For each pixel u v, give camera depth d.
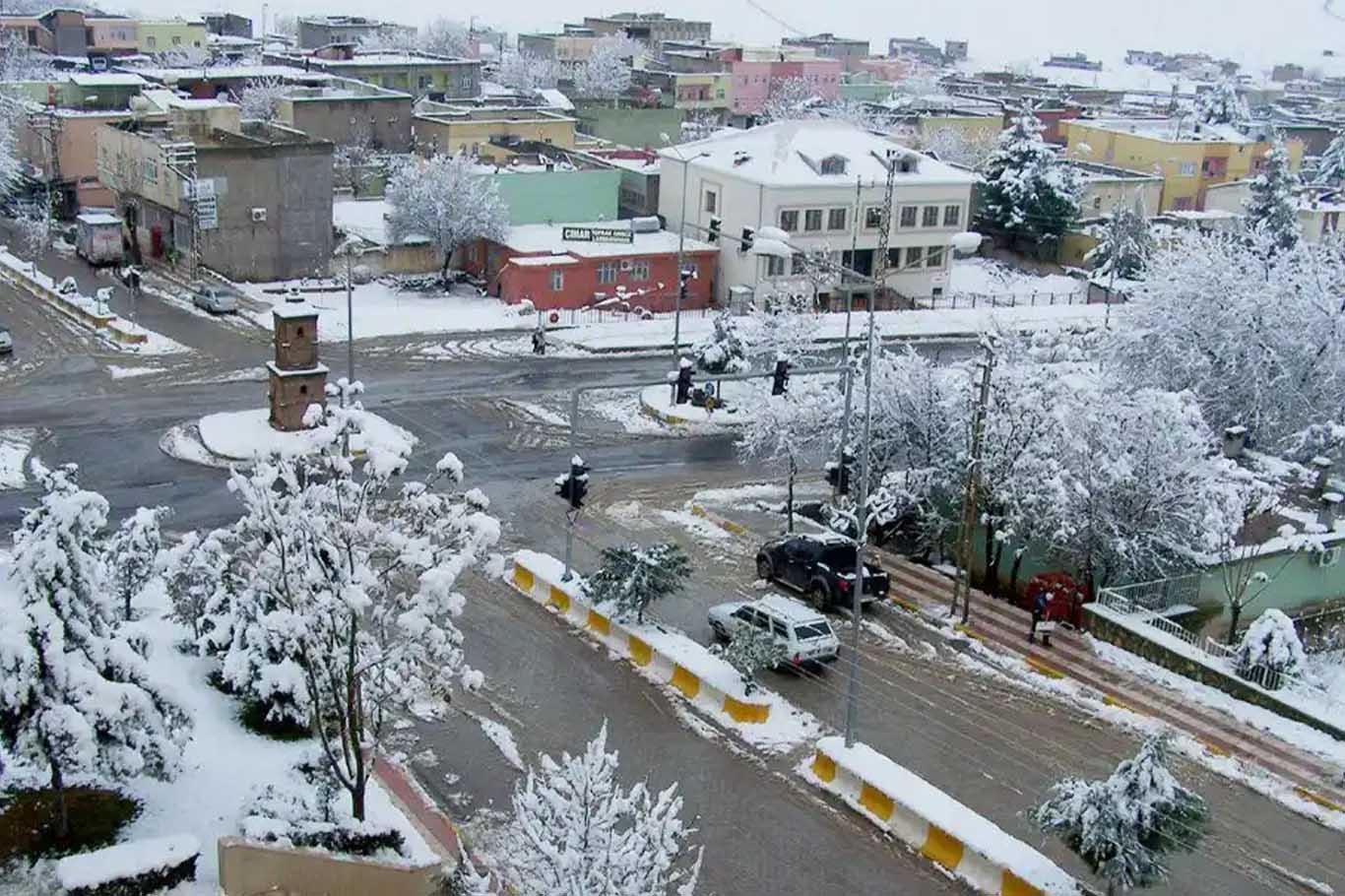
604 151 86.88
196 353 53.28
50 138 76.75
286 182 66.19
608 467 43.59
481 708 26.55
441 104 98.75
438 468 20.02
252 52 135.12
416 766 24.06
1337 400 46.03
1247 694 28.56
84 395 46.84
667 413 48.88
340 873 18.50
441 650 19.33
